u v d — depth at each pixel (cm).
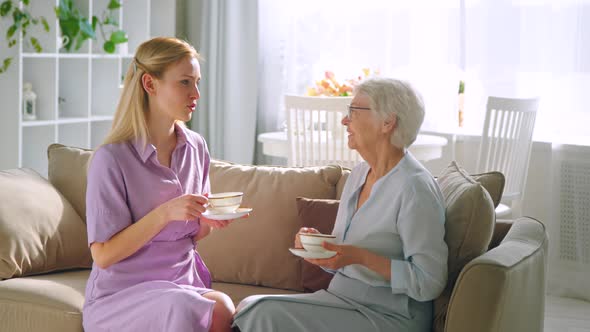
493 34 461
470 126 477
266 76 539
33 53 406
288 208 279
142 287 222
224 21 541
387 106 221
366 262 214
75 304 244
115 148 225
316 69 520
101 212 220
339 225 236
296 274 273
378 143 226
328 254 211
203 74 556
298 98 399
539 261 235
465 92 475
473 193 224
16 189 284
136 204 226
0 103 400
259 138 447
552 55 445
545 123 451
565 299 438
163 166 230
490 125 475
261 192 284
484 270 202
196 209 213
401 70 493
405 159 225
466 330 204
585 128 439
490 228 227
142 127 227
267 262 276
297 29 522
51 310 242
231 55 540
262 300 217
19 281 257
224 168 299
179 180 236
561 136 445
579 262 438
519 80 457
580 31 437
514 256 216
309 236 212
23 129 438
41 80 426
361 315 218
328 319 215
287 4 524
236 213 219
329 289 232
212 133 554
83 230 294
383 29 497
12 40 392
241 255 279
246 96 539
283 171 290
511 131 418
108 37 488
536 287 235
